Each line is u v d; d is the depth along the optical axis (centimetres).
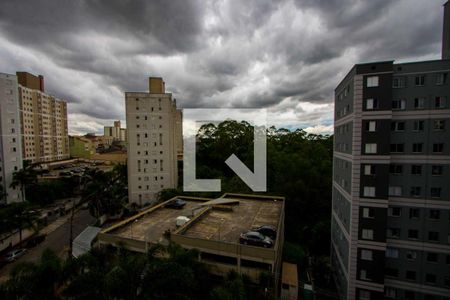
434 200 1897
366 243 2027
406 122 1938
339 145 2567
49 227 4059
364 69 1955
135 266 1452
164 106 5303
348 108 2212
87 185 4169
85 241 3225
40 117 8406
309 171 4147
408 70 1908
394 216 2016
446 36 2086
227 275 1734
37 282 1384
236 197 3934
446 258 1888
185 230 2398
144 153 5256
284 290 2192
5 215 3006
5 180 4444
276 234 2245
